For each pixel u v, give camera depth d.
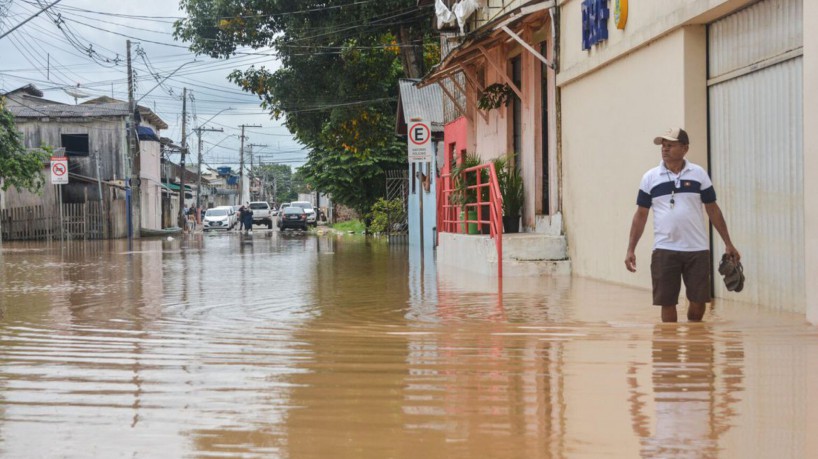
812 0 6.68
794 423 3.58
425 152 19.59
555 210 13.61
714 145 9.12
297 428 3.59
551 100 13.70
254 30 33.97
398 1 31.16
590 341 6.02
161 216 65.69
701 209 7.02
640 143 10.41
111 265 18.31
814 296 6.79
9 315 8.55
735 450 3.19
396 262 18.19
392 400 4.12
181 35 34.75
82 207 42.47
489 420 3.69
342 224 57.16
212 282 13.06
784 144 7.79
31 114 49.19
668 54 9.57
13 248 29.53
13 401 4.17
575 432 3.47
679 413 3.77
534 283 11.60
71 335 6.80
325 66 34.88
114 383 4.62
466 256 14.99
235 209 67.19
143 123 59.44
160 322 7.80
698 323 7.00
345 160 43.59
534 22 14.27
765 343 5.79
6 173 36.84
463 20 18.55
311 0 33.16
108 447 3.33
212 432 3.54
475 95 19.80
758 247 8.32
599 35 11.40
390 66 35.22
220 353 5.70
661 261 7.04
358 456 3.16
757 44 8.20
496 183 12.82
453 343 6.05
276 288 11.77
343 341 6.24
